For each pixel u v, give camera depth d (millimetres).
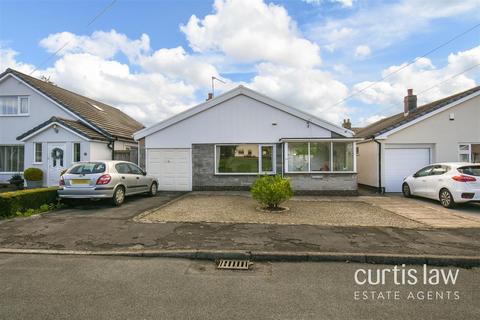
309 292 4008
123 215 8422
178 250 5520
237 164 14273
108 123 19031
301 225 7312
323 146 13641
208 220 7859
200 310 3506
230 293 3969
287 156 13625
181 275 4602
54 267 4898
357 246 5711
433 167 11172
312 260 5270
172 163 14445
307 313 3447
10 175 17000
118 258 5359
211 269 4883
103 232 6723
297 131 14008
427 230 6867
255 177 14086
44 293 3945
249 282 4340
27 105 17406
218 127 14250
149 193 12250
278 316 3377
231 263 5141
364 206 10188
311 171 13547
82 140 15484
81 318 3324
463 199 9484
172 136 14430
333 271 4777
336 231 6758
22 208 8484
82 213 8688
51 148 15695
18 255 5484
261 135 14109
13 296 3861
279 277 4535
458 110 13906
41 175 15312
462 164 10172
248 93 14062
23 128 17328
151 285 4219
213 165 14273
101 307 3572
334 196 12875
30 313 3428
